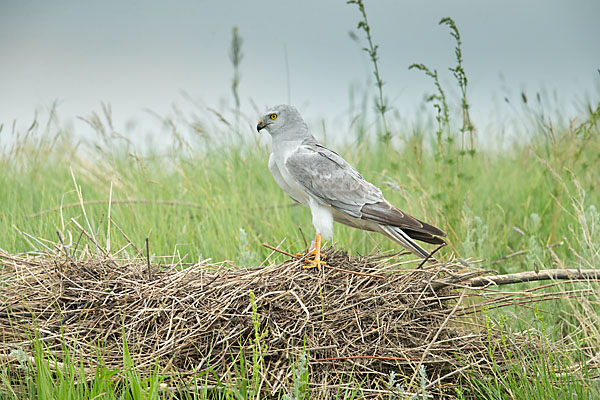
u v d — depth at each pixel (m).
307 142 11.28
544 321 10.22
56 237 12.12
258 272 9.11
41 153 17.23
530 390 8.04
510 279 9.38
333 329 8.55
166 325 8.41
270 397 7.93
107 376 7.51
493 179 16.00
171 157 16.77
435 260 10.12
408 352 8.53
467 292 9.84
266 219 14.09
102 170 16.33
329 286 9.07
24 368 7.53
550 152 15.61
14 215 13.23
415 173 15.22
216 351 8.27
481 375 8.34
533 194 14.34
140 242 12.05
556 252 12.33
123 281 8.95
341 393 8.05
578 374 8.28
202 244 12.40
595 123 13.24
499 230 13.68
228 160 16.55
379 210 10.39
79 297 8.77
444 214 12.46
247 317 8.39
